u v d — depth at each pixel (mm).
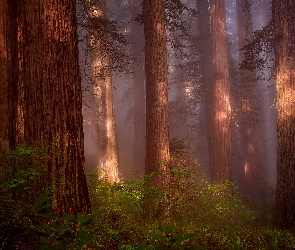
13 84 6922
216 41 17969
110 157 16141
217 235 6184
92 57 16172
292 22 10859
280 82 10922
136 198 6723
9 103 6785
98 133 16312
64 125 5633
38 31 5656
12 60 6922
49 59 5637
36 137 5551
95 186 8055
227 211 7602
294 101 10625
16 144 7395
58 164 5488
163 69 10641
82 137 5926
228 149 17281
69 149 5633
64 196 5453
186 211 8047
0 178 5125
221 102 17547
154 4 10836
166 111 10492
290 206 10234
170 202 8203
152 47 10711
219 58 17844
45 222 4867
